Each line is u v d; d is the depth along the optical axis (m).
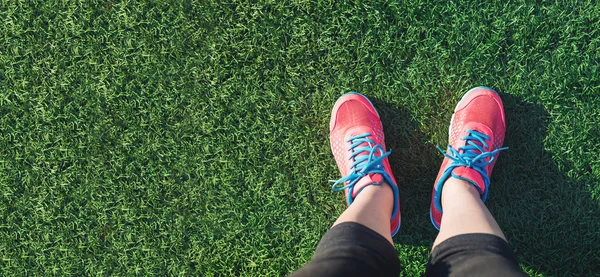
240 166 1.11
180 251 1.13
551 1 1.05
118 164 1.13
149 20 1.11
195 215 1.13
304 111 1.10
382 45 1.08
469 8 1.06
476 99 1.06
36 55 1.13
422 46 1.08
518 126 1.07
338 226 0.88
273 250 1.11
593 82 1.06
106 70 1.12
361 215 0.90
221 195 1.12
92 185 1.13
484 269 0.81
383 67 1.08
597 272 1.08
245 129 1.11
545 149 1.07
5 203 1.14
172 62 1.11
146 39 1.11
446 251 0.87
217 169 1.12
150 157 1.12
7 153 1.13
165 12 1.11
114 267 1.13
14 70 1.13
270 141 1.11
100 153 1.13
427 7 1.07
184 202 1.12
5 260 1.15
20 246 1.14
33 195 1.14
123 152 1.12
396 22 1.08
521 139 1.07
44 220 1.14
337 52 1.09
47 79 1.13
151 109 1.12
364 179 0.99
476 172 1.00
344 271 0.81
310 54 1.09
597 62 1.06
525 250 1.08
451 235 0.88
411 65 1.08
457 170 0.99
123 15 1.11
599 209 1.07
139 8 1.11
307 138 1.10
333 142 1.08
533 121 1.07
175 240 1.13
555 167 1.07
